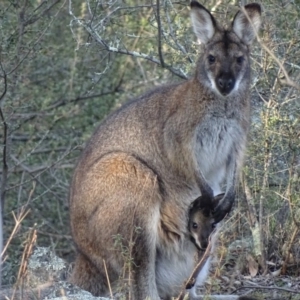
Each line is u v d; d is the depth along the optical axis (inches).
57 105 739.4
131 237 422.6
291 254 492.1
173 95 457.4
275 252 502.0
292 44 522.3
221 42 451.5
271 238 504.1
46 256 464.8
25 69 700.7
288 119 500.7
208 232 440.1
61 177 728.3
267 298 449.1
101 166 442.9
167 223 447.8
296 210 487.5
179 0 612.1
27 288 392.8
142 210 435.5
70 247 701.3
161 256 448.1
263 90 547.8
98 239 438.9
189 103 450.6
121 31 681.6
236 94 453.4
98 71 733.9
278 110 510.9
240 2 525.7
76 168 464.8
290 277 484.7
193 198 457.4
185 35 588.1
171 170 454.3
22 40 643.5
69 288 419.5
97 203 438.9
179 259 451.2
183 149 451.2
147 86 717.3
